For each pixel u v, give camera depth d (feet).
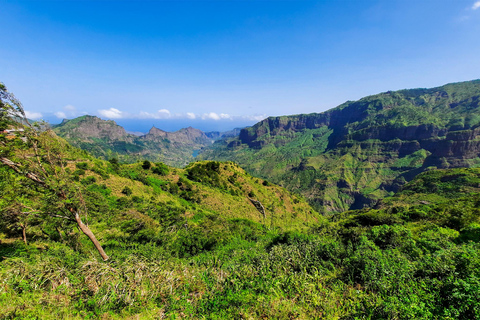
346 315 18.94
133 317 20.30
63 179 32.53
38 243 52.39
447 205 116.98
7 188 33.24
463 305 16.11
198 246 61.62
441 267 22.44
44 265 26.55
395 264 25.52
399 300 18.62
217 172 293.23
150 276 25.80
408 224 80.48
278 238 60.03
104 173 155.33
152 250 48.65
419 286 21.07
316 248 36.73
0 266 25.68
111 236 70.08
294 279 26.14
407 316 16.40
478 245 27.55
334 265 31.14
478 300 15.88
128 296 21.94
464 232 48.57
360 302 20.35
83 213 36.14
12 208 34.58
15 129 29.60
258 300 21.34
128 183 162.20
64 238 58.70
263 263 31.19
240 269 30.14
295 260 32.50
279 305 20.94
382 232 44.21
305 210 314.76
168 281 25.11
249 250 53.67
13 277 23.36
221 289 24.56
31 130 30.71
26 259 35.58
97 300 21.50
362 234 46.11
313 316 19.74
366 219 91.86
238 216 195.11
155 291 23.62
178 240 63.93
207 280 26.78
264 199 276.62
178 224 98.12
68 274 25.52
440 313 16.85
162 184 202.69
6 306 18.72
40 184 32.81
